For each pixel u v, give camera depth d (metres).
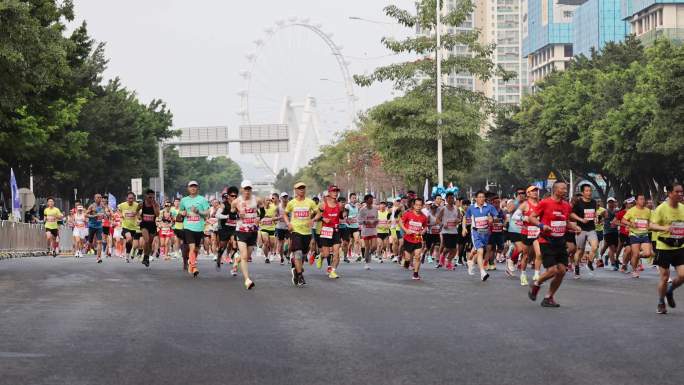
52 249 41.03
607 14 185.50
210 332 12.80
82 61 48.22
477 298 17.77
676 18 156.88
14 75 30.08
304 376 9.62
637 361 10.48
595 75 80.75
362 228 28.44
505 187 123.81
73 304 16.22
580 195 24.91
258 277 23.03
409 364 10.32
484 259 26.95
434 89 52.72
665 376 9.59
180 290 19.06
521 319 14.34
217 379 9.47
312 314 14.93
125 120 82.38
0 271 25.11
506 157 104.06
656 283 21.95
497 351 11.20
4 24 28.48
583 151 81.31
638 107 67.06
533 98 90.69
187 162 161.00
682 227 15.09
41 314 14.73
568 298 17.86
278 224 30.64
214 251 36.62
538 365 10.24
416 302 16.91
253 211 19.67
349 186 120.94
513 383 9.24
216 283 20.97
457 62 51.94
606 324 13.73
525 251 21.94
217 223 26.09
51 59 30.61
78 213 37.91
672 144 59.66
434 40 52.09
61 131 61.47
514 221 24.61
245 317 14.49
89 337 12.27
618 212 27.55
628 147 68.62
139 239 34.84
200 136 70.00
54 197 84.44
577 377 9.55
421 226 22.84
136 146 82.75
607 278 23.78
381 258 33.25
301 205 20.69
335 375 9.68
